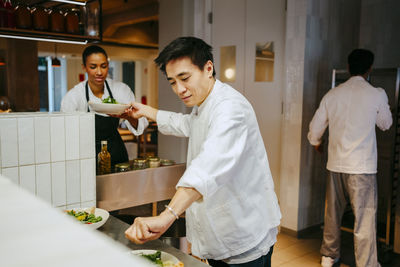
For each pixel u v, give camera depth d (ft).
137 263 1.05
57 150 5.46
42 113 5.48
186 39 4.13
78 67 41.52
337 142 9.27
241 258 4.73
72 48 32.17
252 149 4.62
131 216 6.66
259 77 12.94
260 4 12.67
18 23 6.10
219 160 3.72
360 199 8.97
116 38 30.19
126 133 25.72
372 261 9.05
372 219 8.97
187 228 4.86
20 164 5.12
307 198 12.03
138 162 7.19
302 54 11.23
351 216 11.75
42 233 1.21
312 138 9.93
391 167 9.84
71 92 8.59
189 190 3.58
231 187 4.46
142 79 41.75
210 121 4.25
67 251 1.08
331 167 9.44
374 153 8.98
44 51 30.89
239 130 4.06
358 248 9.11
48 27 6.39
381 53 12.67
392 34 12.30
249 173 4.62
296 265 9.84
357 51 9.18
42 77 40.06
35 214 1.38
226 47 13.91
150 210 7.36
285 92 11.80
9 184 1.80
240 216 4.58
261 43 12.76
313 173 12.16
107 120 8.28
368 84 9.04
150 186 7.02
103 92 8.82
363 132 8.88
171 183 7.35
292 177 11.78
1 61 22.91
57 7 6.58
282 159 12.02
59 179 5.53
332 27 12.06
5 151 4.97
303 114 11.44
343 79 11.42
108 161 6.87
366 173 8.89
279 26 12.20
